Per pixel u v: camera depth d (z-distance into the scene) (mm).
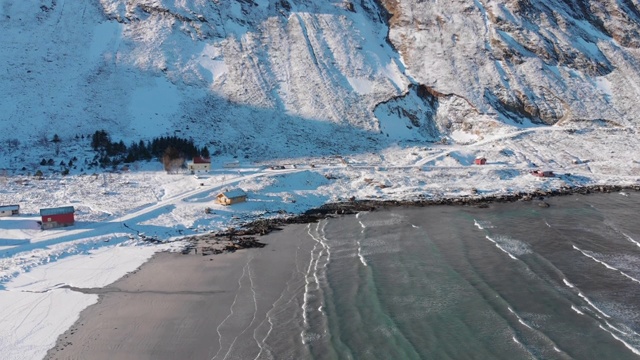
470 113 108812
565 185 77812
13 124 91000
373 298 40344
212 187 70312
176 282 44406
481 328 35312
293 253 51312
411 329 35531
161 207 62781
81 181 72250
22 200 63750
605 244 51188
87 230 55375
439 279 43562
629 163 86125
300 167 82312
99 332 35969
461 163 87875
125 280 44844
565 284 41719
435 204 69125
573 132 100750
